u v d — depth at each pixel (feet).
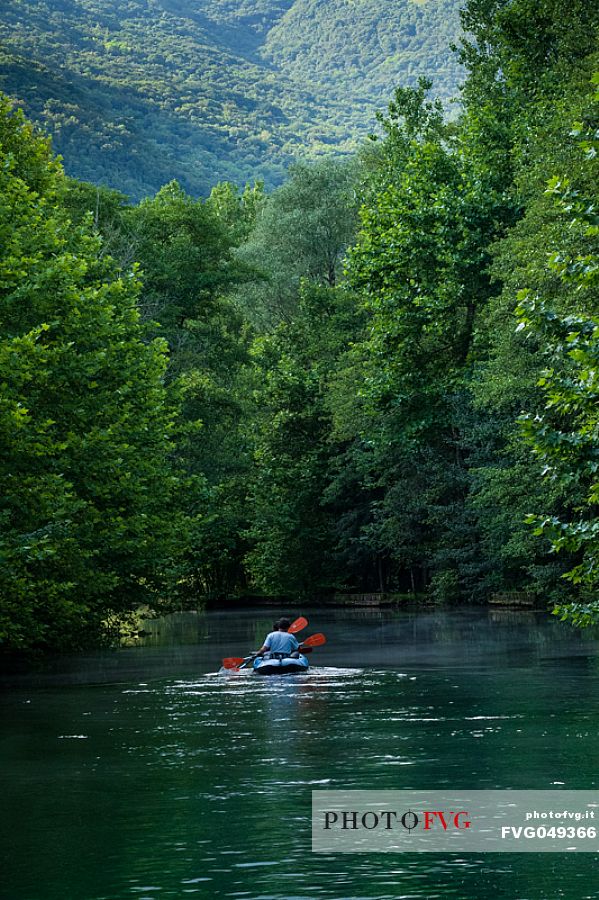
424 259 144.77
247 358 197.06
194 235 196.44
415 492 181.98
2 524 77.56
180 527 116.57
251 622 160.76
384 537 190.80
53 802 34.19
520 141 139.64
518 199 140.15
